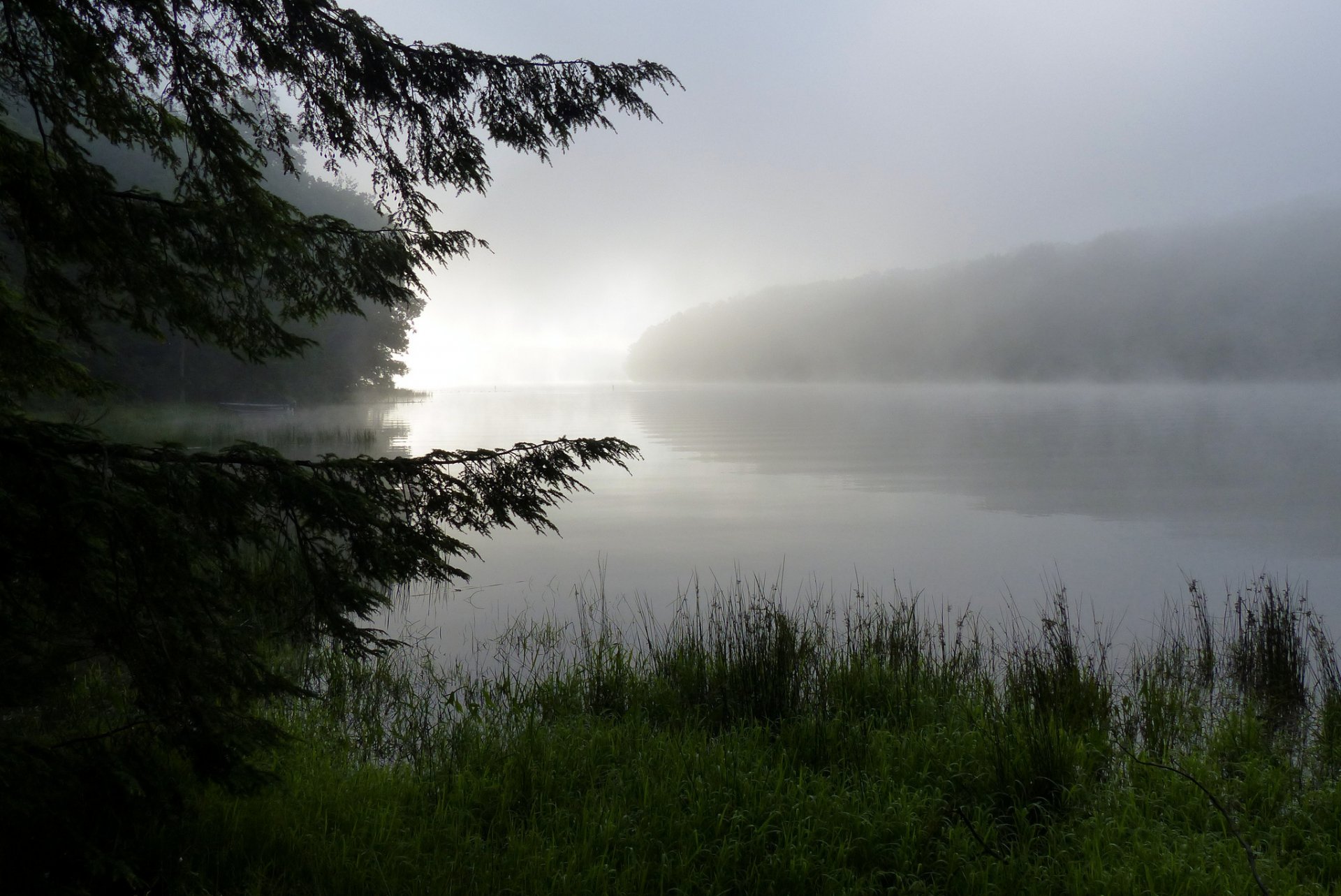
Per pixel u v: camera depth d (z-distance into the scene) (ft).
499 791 13.74
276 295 13.06
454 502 10.60
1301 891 11.05
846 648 22.41
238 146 11.21
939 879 11.77
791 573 38.27
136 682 9.37
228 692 10.24
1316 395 361.92
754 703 18.15
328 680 19.38
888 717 17.75
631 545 45.24
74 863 9.14
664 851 12.04
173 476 9.26
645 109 12.16
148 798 10.34
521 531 49.16
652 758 15.03
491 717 17.74
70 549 8.61
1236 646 23.75
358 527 9.94
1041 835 13.14
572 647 24.49
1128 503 63.00
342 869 11.01
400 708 18.44
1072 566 40.19
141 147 11.73
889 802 13.24
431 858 11.57
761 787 13.67
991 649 23.59
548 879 11.14
